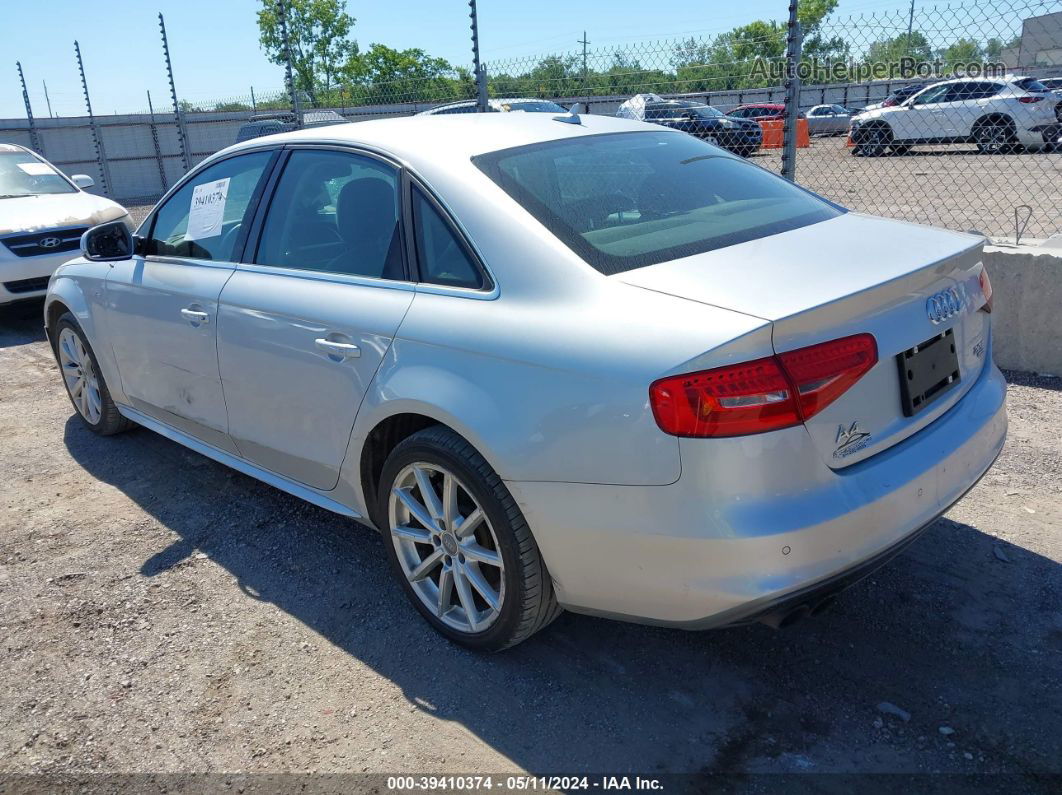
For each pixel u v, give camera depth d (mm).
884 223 2879
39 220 8102
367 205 2994
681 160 3160
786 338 2053
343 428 2957
